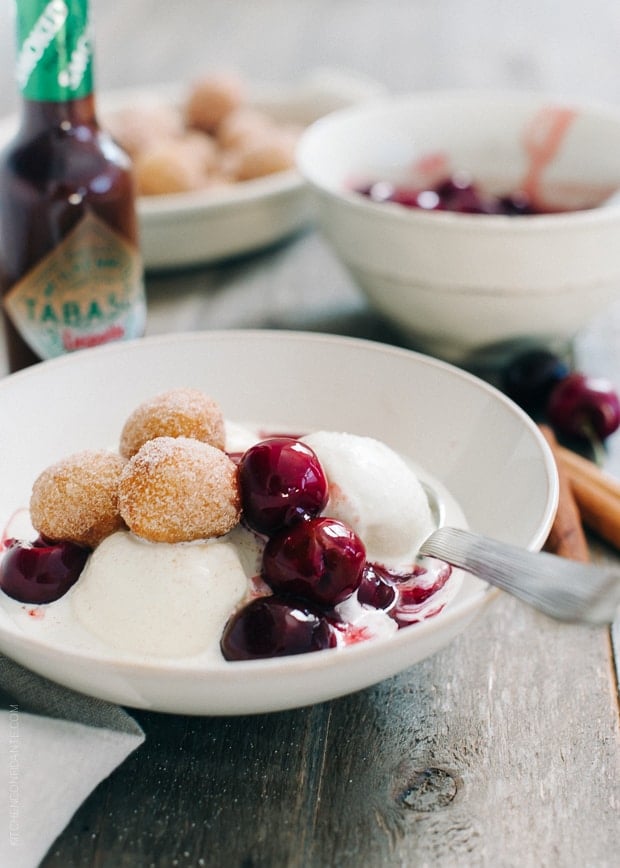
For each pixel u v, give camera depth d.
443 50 1.09
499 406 0.43
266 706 0.34
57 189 0.48
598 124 0.60
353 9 1.29
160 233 0.62
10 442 0.44
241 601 0.38
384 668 0.34
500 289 0.51
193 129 0.77
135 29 1.19
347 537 0.37
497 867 0.34
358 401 0.46
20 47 0.47
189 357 0.47
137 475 0.38
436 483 0.44
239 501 0.38
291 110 0.80
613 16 1.24
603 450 0.51
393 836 0.35
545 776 0.36
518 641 0.41
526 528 0.39
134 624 0.37
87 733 0.35
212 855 0.34
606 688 0.39
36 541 0.40
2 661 0.38
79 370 0.46
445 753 0.37
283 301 0.62
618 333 0.59
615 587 0.33
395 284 0.53
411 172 0.63
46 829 0.34
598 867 0.34
